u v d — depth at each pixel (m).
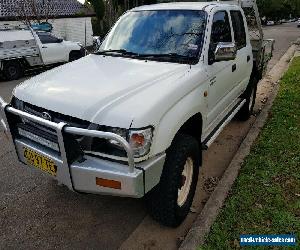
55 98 2.89
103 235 3.24
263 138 5.00
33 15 19.58
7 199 3.80
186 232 3.27
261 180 3.88
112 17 20.83
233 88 4.76
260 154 4.51
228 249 2.88
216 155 4.92
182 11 4.02
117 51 4.04
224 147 5.18
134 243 3.13
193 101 3.22
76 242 3.15
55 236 3.23
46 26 16.94
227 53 3.54
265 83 9.27
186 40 3.77
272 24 55.81
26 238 3.20
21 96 3.17
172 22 3.96
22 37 12.26
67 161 2.62
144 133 2.56
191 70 3.44
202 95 3.47
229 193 3.70
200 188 4.04
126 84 3.01
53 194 3.90
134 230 3.30
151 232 3.27
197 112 3.37
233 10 4.69
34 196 3.86
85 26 23.33
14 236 3.23
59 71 3.55
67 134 2.56
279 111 6.19
